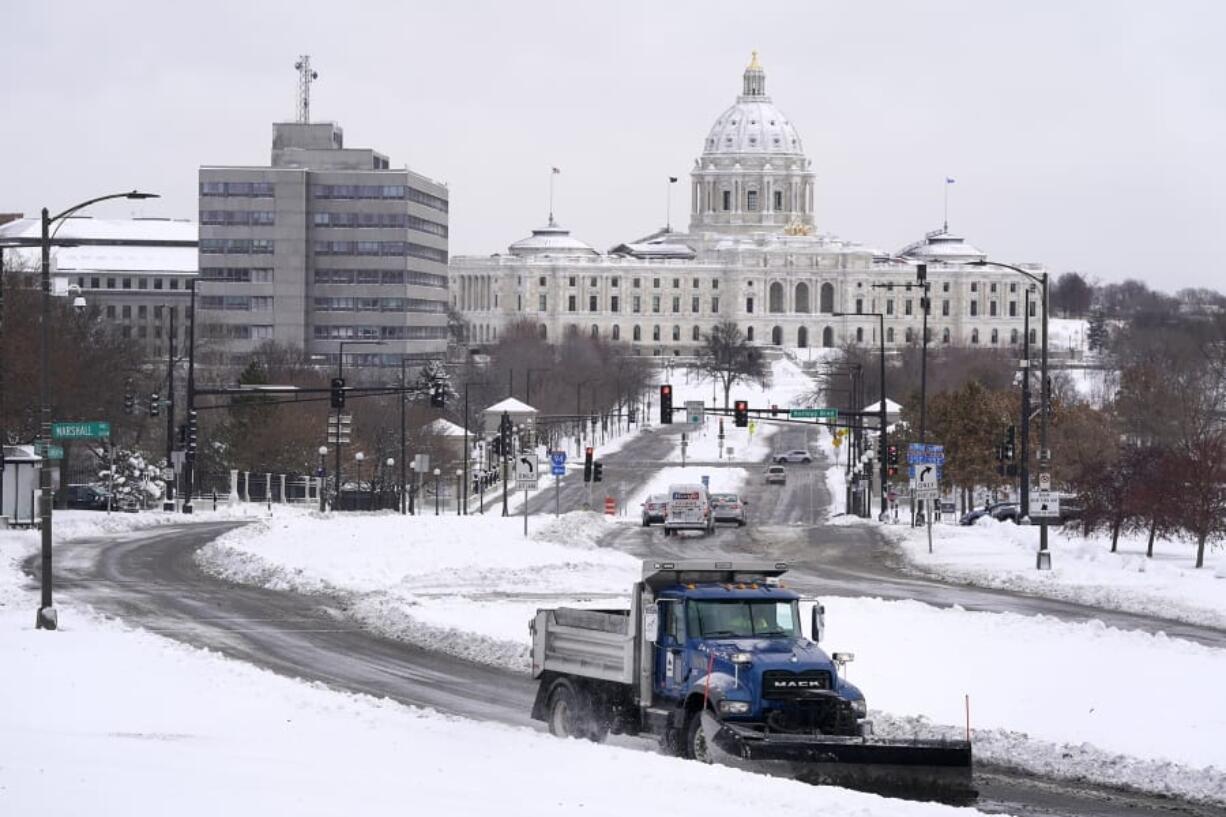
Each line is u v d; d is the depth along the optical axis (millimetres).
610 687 61344
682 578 59844
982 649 87875
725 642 56875
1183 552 167750
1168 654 86812
